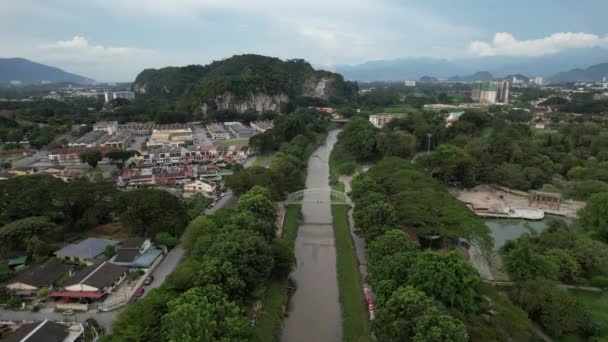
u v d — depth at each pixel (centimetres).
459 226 10050
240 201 11012
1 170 18625
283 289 8881
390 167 15362
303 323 7925
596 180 15688
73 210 11656
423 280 6619
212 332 5409
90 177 16662
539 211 14512
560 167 18400
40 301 8062
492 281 8925
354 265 10031
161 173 17175
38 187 11562
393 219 9919
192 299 6050
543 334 7194
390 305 6038
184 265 7912
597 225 11481
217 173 17688
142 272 9144
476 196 16850
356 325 7625
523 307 7469
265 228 9381
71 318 7531
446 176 17338
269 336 7169
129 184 15888
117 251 9919
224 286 6938
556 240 10119
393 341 5609
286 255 9112
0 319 7519
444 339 5081
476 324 6097
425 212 10581
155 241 10638
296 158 19512
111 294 8319
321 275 9938
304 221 13675
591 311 7512
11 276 8862
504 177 17412
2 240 9688
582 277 9219
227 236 8394
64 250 9881
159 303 6519
